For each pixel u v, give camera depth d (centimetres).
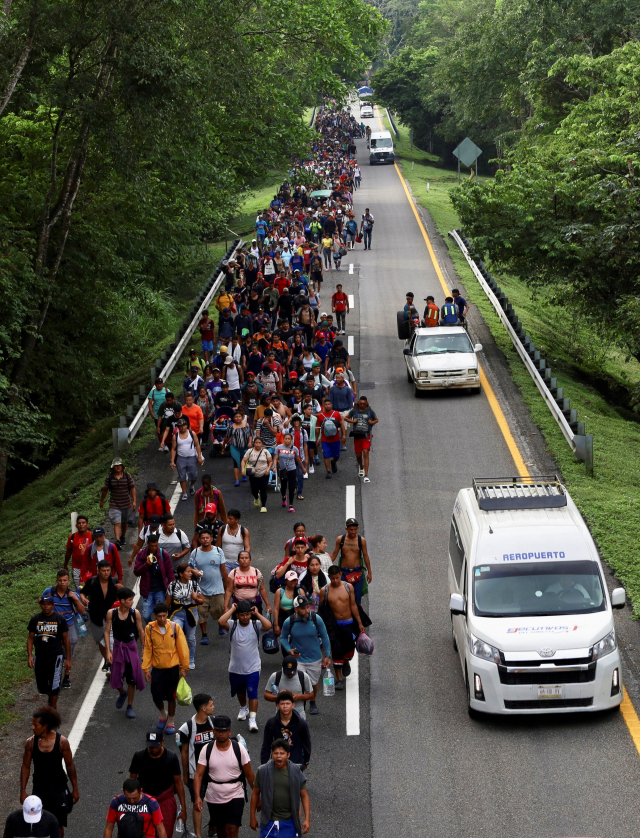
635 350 2881
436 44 11181
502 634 1155
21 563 1866
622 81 3919
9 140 2983
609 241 2709
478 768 1084
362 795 1047
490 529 1284
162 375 2841
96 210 2952
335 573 1259
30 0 2266
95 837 1013
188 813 1049
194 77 2352
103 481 2225
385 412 2559
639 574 1571
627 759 1083
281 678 1080
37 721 910
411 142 10231
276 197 5922
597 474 2072
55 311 2852
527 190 2942
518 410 2508
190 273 5000
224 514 1576
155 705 1241
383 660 1376
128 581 1689
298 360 2444
